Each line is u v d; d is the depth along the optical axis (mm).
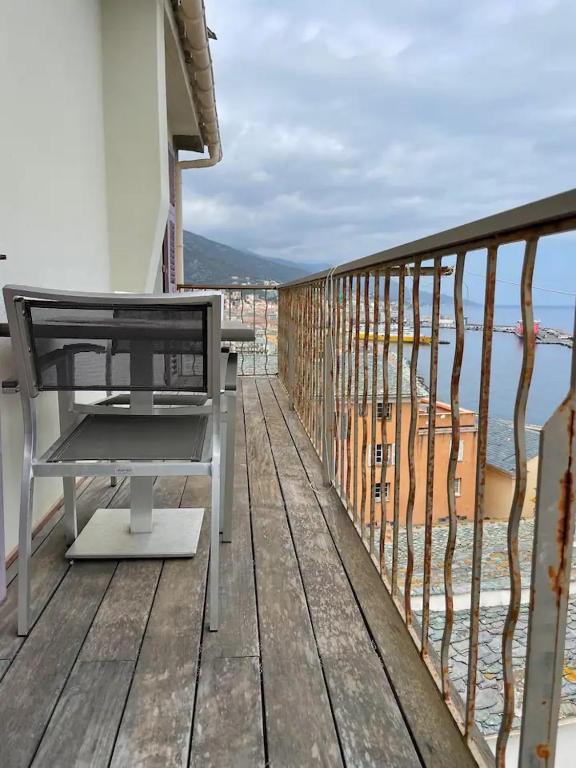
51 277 2266
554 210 743
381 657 1379
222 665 1338
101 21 3230
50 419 2203
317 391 3109
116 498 2379
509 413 1041
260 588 1688
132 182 3385
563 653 850
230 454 1965
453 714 1182
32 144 2057
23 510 1449
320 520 2205
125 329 1474
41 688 1252
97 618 1517
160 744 1110
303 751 1100
